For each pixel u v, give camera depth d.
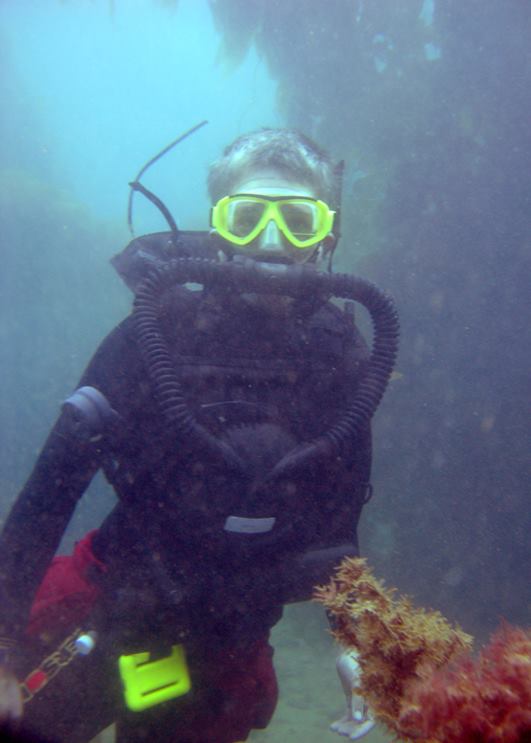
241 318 0.68
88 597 0.76
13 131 13.11
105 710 0.76
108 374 0.71
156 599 0.67
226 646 0.69
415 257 2.74
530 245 2.66
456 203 2.70
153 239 0.78
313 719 1.95
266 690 0.77
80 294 6.71
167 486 0.66
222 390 0.66
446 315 2.76
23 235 6.37
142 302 0.64
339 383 0.72
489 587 2.67
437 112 2.69
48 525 0.68
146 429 0.68
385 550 2.79
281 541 0.67
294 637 2.78
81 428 0.65
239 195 0.72
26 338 6.74
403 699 0.44
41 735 0.68
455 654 0.46
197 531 0.65
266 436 0.64
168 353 0.63
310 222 0.75
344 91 2.77
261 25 2.89
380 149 2.74
